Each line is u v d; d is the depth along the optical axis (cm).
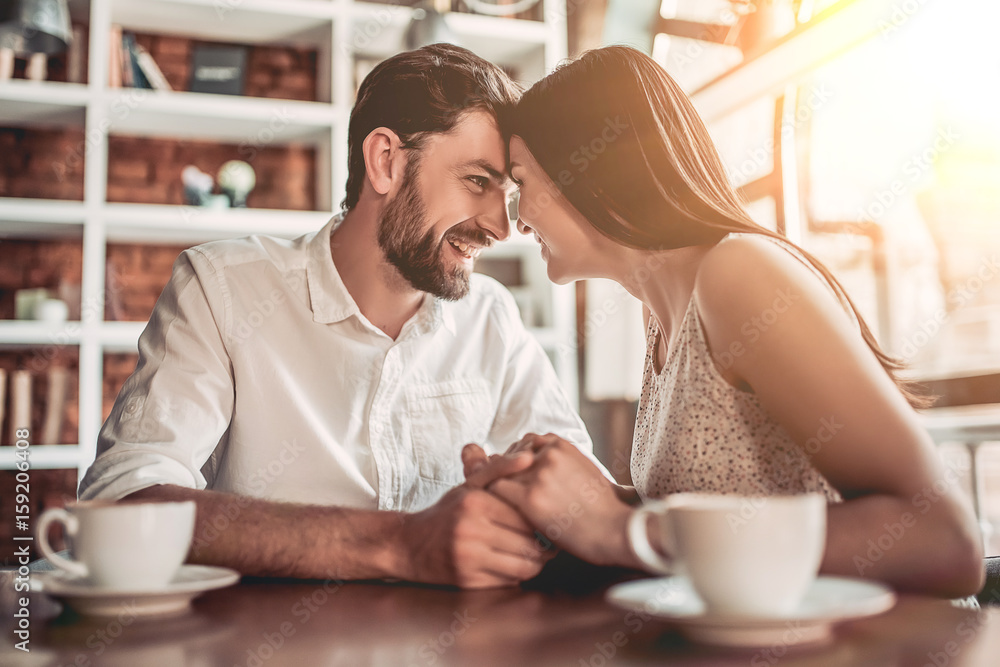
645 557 57
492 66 125
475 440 137
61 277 305
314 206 334
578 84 94
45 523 57
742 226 86
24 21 250
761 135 282
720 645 47
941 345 247
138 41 318
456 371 137
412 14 311
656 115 90
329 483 122
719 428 84
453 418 134
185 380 112
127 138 316
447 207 121
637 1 322
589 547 71
